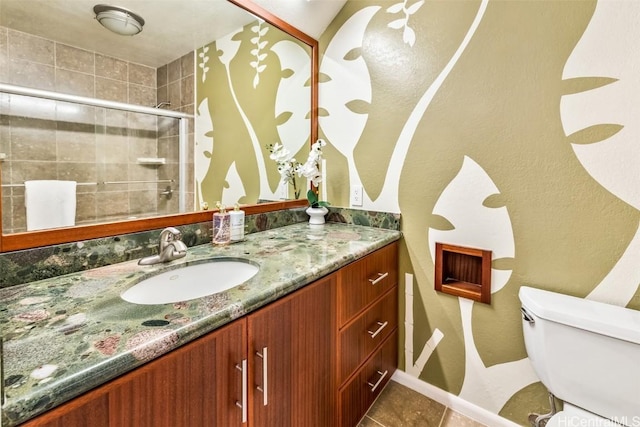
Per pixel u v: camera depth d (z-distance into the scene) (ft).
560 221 3.64
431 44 4.48
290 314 2.81
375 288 4.31
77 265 2.96
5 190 2.59
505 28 3.89
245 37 4.66
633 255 3.26
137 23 3.55
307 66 5.65
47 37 2.88
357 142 5.39
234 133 4.69
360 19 5.19
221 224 4.03
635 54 3.13
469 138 4.24
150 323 1.96
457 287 4.49
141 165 3.59
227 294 2.43
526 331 3.59
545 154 3.69
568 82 3.50
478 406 4.42
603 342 2.96
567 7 3.47
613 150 3.29
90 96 3.17
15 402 1.27
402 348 5.13
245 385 2.39
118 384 1.64
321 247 3.95
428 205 4.68
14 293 2.44
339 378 3.58
